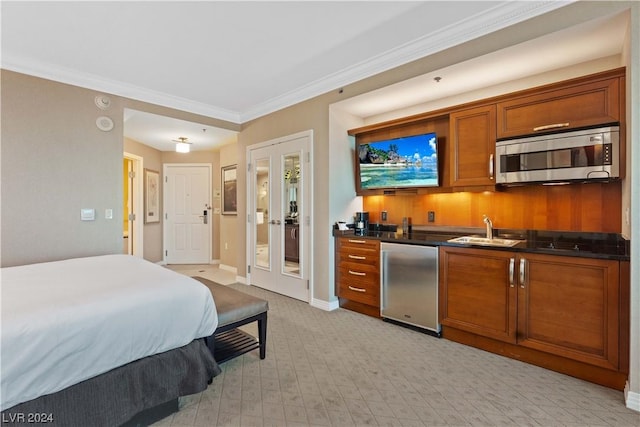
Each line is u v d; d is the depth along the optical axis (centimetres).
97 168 327
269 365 227
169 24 232
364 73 306
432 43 255
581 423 166
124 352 149
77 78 313
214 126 436
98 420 141
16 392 120
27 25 232
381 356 241
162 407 169
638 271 176
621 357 188
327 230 352
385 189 352
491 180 263
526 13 212
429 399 187
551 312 214
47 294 157
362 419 170
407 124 338
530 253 221
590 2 192
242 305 223
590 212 248
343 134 366
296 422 167
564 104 226
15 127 281
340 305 359
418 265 284
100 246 328
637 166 175
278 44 263
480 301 247
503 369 221
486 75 270
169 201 628
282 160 404
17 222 282
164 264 621
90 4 208
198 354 178
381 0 207
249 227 458
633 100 176
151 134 481
